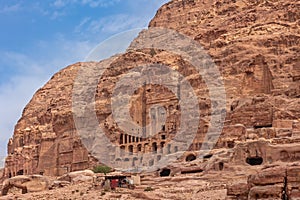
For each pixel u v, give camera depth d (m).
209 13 188.38
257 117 119.81
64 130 167.00
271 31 152.25
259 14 164.62
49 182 113.31
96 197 88.31
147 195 85.12
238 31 157.75
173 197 83.44
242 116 121.38
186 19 196.62
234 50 145.25
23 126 195.38
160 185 96.75
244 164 99.00
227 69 142.88
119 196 87.88
